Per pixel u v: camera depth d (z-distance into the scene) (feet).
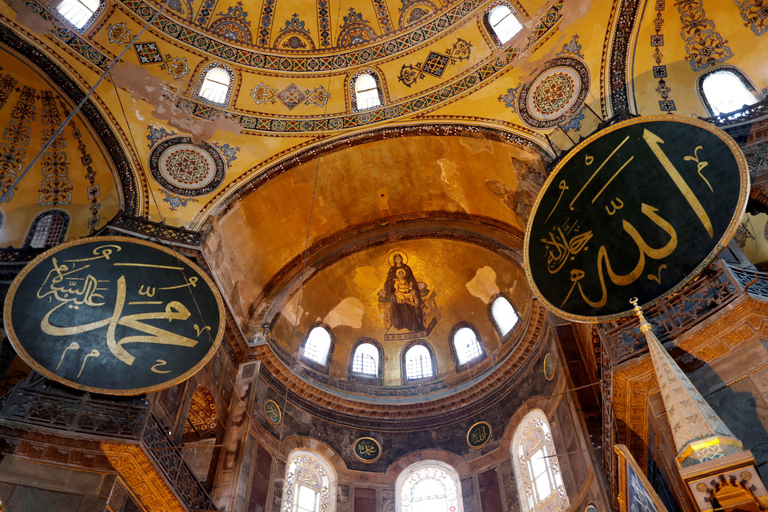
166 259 39.34
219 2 50.31
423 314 54.34
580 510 35.91
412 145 48.75
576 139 41.06
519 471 42.60
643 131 35.40
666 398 24.13
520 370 46.32
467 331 52.90
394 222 54.19
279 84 50.34
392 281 54.65
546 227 37.55
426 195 52.49
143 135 45.55
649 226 32.78
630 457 23.25
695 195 31.91
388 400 50.85
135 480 31.17
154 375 34.09
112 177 44.52
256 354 46.70
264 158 48.11
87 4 45.78
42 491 28.89
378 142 48.75
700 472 20.51
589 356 39.27
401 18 50.60
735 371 26.61
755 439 24.72
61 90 43.70
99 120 44.16
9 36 42.22
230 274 47.52
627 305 31.19
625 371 28.66
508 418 45.44
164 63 47.91
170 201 44.78
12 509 27.94
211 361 42.34
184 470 33.83
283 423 46.01
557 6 45.42
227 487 38.55
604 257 33.63
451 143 47.52
